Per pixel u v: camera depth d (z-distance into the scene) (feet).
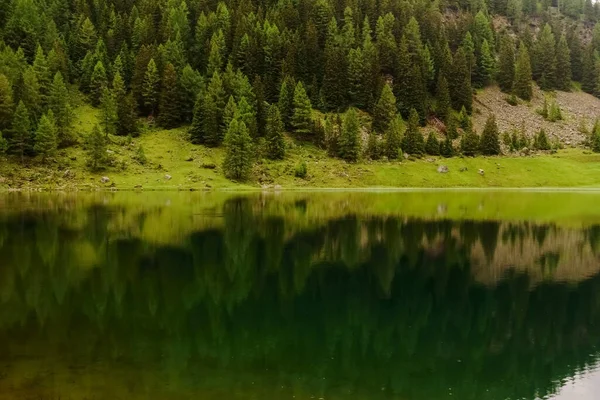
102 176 427.74
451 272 148.25
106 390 61.36
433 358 82.53
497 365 80.33
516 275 145.89
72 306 102.94
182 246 178.19
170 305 106.63
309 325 97.04
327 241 196.03
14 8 615.57
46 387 61.87
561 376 77.05
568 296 123.85
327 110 622.54
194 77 566.36
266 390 64.39
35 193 368.27
